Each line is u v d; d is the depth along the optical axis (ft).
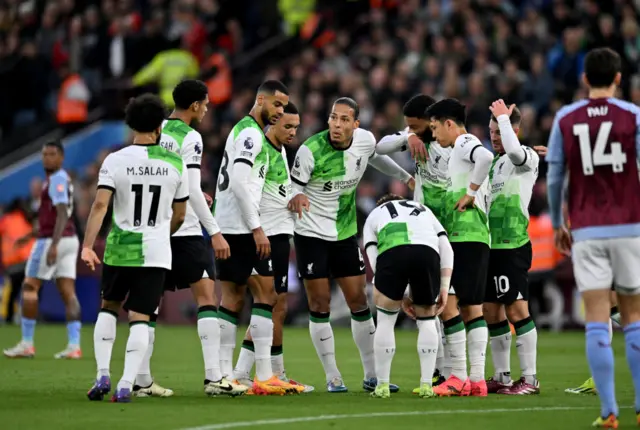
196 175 100.53
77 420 84.02
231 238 104.58
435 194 108.06
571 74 237.25
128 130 279.90
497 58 249.34
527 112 217.77
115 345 174.29
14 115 299.58
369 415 86.99
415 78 244.83
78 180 260.01
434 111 106.93
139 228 94.94
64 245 153.48
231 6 311.06
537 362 146.82
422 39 254.88
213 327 102.12
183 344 177.58
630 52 242.99
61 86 289.33
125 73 288.51
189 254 101.71
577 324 212.02
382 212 102.06
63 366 138.72
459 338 104.01
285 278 108.88
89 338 191.01
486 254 104.78
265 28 308.19
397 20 273.13
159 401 97.35
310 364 144.05
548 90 234.17
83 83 289.53
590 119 82.07
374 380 110.52
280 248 107.65
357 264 111.14
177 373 130.52
